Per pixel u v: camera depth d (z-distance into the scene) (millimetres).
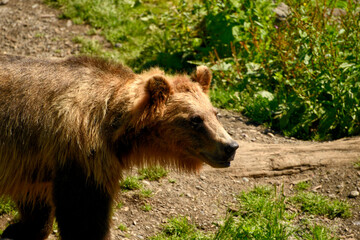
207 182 11414
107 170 7977
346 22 15055
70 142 7695
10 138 7867
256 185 11344
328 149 12070
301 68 14156
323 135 13555
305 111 14102
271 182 11508
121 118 7969
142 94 7910
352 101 13406
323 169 11531
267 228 9055
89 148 7758
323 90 14008
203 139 8008
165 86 7918
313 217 10078
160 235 9484
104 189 8023
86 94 7961
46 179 8188
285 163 11812
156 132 8172
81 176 7824
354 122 13398
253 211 10172
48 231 9391
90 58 8578
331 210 10164
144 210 10242
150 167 8836
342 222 9898
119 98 8055
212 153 7996
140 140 8258
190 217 10180
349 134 13344
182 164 8617
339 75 13703
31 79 7984
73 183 7824
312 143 13195
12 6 20344
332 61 13922
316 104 14039
